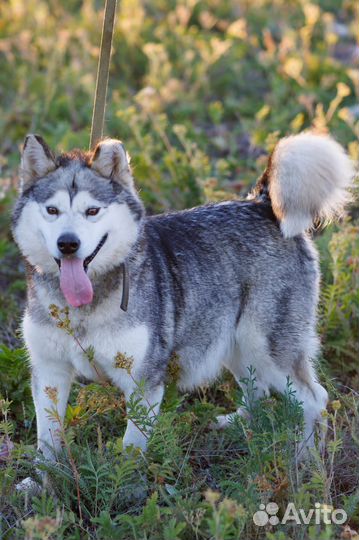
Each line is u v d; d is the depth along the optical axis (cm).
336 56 1332
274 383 601
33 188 525
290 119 1095
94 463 521
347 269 719
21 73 1153
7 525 497
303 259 607
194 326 579
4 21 1295
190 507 464
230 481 496
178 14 1365
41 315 530
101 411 535
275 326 593
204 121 1144
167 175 961
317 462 498
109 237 519
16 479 553
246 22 1393
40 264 528
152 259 553
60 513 477
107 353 527
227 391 604
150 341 535
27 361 633
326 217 612
